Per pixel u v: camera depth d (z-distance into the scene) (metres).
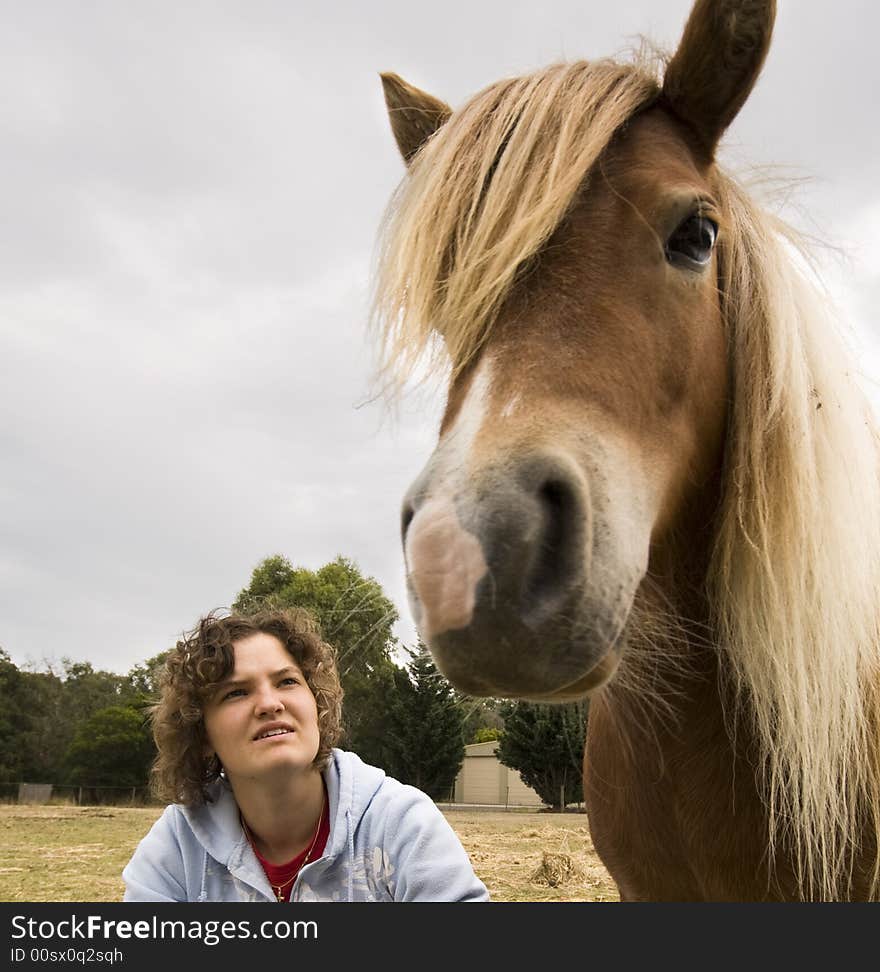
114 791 28.42
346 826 1.88
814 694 1.57
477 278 1.42
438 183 1.52
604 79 1.60
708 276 1.55
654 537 1.52
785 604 1.57
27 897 6.50
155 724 2.01
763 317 1.66
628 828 1.91
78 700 34.66
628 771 1.85
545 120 1.51
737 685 1.63
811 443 1.61
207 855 1.94
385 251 1.68
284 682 1.90
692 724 1.70
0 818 17.36
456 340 1.43
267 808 1.87
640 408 1.39
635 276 1.43
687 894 1.83
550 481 1.18
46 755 32.69
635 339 1.39
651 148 1.55
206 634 1.94
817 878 1.61
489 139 1.52
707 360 1.55
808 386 1.64
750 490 1.60
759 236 1.74
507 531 1.13
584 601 1.17
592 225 1.45
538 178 1.45
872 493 1.69
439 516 1.16
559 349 1.34
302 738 1.85
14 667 34.16
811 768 1.56
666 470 1.45
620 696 1.79
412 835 1.87
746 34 1.62
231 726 1.84
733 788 1.67
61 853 10.01
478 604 1.11
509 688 1.13
